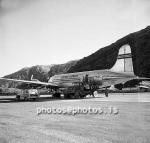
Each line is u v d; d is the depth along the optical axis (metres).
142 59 82.62
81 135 7.38
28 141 6.69
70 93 31.12
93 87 33.66
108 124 9.37
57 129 8.38
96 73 34.44
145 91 56.62
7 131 8.03
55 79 38.78
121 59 36.66
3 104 20.16
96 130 8.19
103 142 6.53
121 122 9.80
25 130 8.18
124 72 35.84
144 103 20.39
